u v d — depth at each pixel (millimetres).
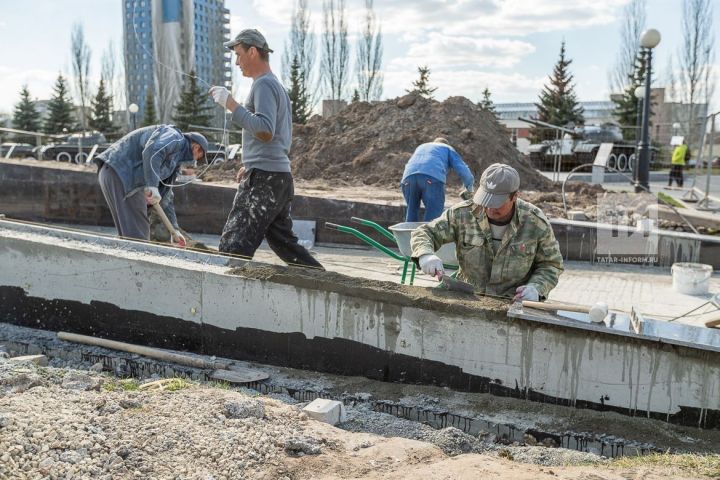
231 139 20406
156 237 6664
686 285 7016
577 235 8672
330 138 17047
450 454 3158
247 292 4555
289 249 5617
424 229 4230
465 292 4191
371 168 15883
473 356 4004
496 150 16062
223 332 4672
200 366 4488
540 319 3719
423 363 4137
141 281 4871
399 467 2775
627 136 35875
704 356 3496
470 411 3879
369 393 4129
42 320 5277
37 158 19953
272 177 5266
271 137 5121
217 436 2920
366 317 4242
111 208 5820
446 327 4039
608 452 3512
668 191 16656
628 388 3686
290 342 4488
